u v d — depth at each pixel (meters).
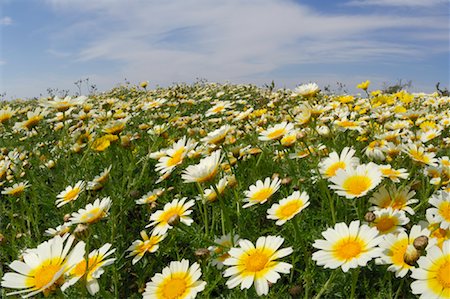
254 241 0.42
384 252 0.29
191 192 0.58
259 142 0.71
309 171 0.51
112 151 0.63
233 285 0.29
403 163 0.48
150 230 0.51
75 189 0.51
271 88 1.06
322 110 0.53
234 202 0.48
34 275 0.29
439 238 0.31
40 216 0.58
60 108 0.68
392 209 0.34
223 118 0.99
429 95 1.27
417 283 0.25
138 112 1.12
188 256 0.44
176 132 0.88
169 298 0.31
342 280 0.34
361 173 0.33
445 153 0.63
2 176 0.61
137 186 0.58
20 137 0.99
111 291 0.41
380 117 0.66
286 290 0.36
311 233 0.40
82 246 0.30
